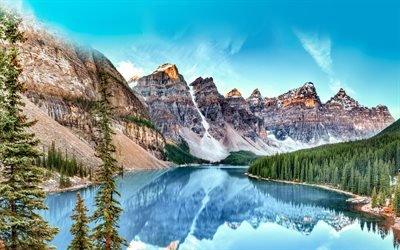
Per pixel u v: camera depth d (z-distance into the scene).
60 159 132.12
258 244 71.56
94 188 123.81
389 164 149.25
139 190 140.50
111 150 31.25
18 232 18.95
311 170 180.12
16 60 18.70
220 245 71.12
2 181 18.83
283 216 97.19
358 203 114.56
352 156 175.50
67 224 71.44
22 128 19.70
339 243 69.88
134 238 73.19
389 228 80.19
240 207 113.31
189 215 99.50
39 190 19.50
